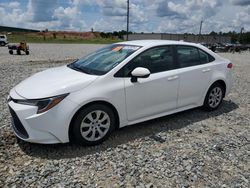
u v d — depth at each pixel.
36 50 29.92
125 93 3.97
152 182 3.05
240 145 4.05
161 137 4.23
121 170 3.27
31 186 2.93
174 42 4.77
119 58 4.19
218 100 5.57
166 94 4.50
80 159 3.50
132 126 4.63
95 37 93.88
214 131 4.57
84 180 3.06
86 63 4.50
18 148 3.74
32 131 3.43
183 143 4.05
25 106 3.46
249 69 13.71
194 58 5.01
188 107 4.99
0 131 4.25
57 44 49.66
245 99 6.73
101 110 3.80
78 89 3.60
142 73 3.87
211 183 3.06
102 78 3.80
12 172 3.17
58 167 3.30
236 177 3.20
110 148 3.80
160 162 3.47
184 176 3.18
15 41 55.69
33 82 3.94
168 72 4.51
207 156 3.67
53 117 3.44
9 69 11.77
